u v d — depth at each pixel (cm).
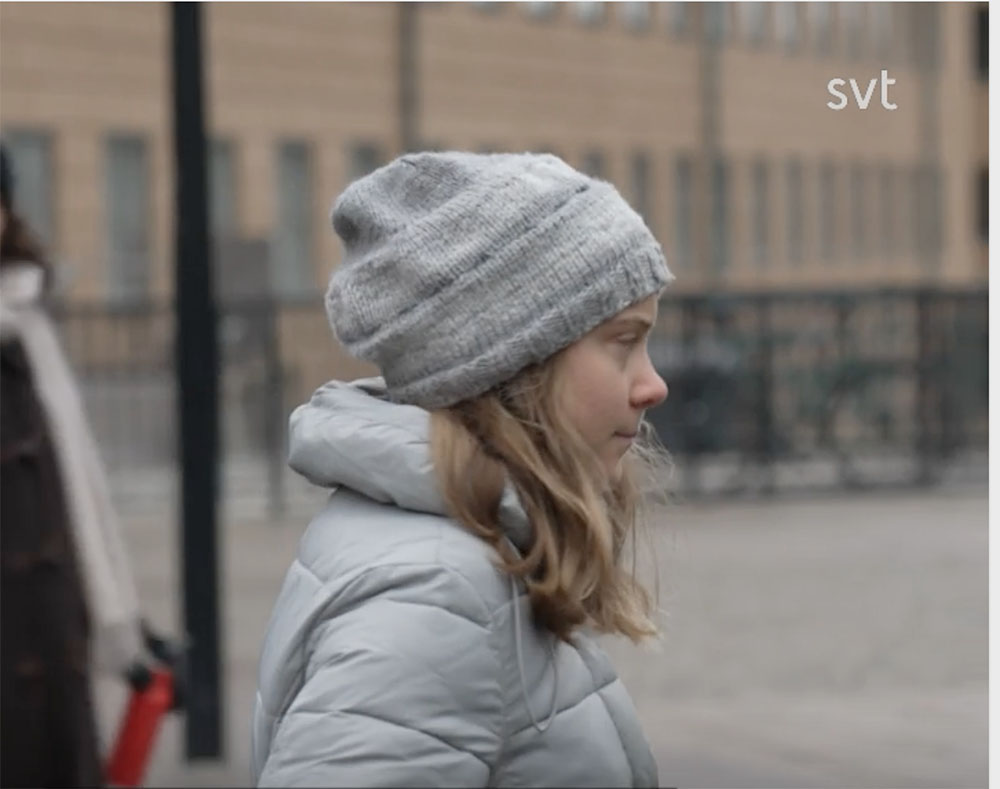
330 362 1864
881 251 3941
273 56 2828
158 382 1941
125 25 2644
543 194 250
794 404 1870
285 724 237
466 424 250
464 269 248
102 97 2612
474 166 253
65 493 479
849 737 825
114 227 2636
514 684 242
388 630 237
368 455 247
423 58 3028
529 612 245
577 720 246
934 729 839
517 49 3191
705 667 987
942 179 4041
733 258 3559
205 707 774
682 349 1858
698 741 818
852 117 3838
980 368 1905
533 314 247
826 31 3794
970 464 1906
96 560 480
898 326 1897
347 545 246
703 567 1341
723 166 3538
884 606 1175
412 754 234
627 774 250
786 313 1878
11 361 475
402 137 3002
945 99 4059
